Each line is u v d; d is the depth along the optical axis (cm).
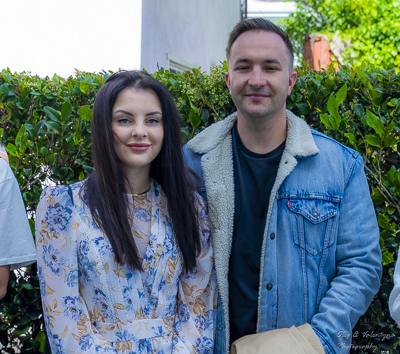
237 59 209
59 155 275
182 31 619
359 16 772
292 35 905
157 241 197
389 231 261
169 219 204
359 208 213
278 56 206
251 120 211
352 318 205
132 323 190
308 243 211
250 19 215
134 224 199
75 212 193
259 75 205
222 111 274
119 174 194
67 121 273
